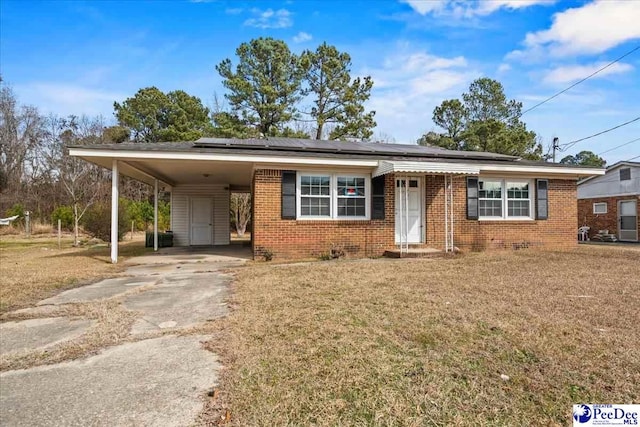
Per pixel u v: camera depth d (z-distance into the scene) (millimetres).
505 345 3355
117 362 3148
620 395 2471
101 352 3385
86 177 21859
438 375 2775
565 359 3045
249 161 9875
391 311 4527
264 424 2170
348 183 10984
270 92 23375
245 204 25734
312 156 10203
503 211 12398
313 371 2859
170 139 26234
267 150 10703
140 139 28453
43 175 28734
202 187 16359
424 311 4512
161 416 2277
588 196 19922
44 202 27125
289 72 24641
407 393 2510
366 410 2312
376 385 2631
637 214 17312
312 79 25094
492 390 2547
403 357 3115
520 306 4734
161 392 2596
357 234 10906
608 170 18641
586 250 12281
